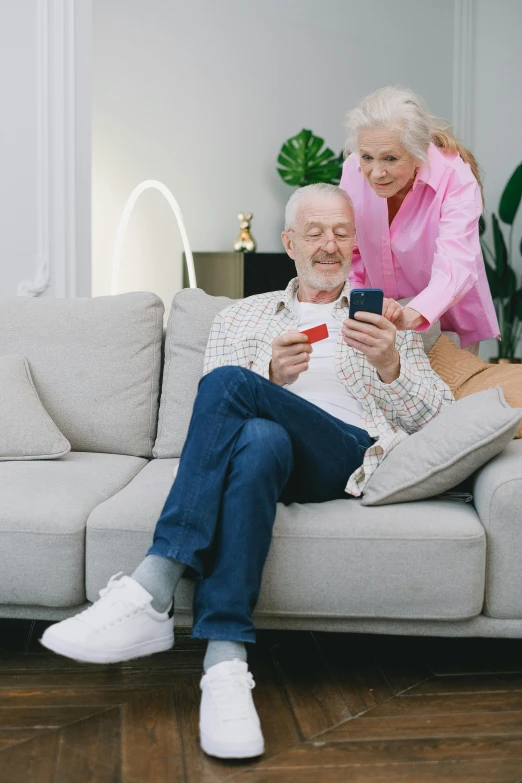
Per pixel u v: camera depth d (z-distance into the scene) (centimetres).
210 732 144
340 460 180
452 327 257
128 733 154
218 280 501
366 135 215
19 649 194
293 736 154
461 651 196
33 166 365
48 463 212
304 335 182
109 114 487
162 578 157
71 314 239
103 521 173
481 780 140
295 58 541
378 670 185
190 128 514
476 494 178
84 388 232
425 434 181
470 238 226
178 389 231
